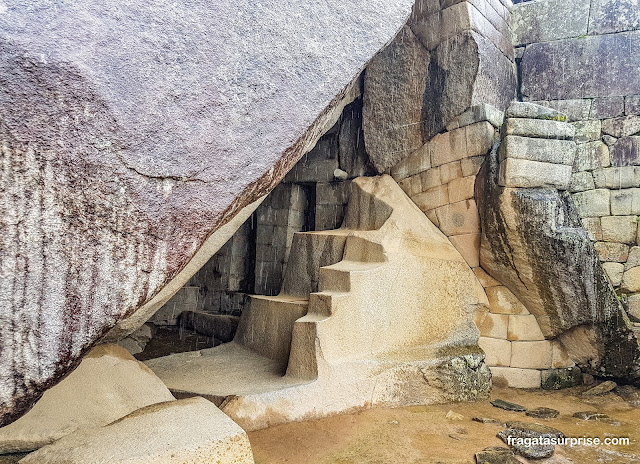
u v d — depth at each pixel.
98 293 1.63
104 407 2.18
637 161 4.12
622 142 4.21
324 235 4.31
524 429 2.88
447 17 4.12
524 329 4.01
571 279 3.65
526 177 3.60
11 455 1.93
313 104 2.09
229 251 6.00
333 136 5.11
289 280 4.51
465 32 4.03
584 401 3.67
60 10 1.57
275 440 2.58
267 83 1.97
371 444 2.62
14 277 1.50
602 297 3.71
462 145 4.05
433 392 3.44
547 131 3.62
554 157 3.64
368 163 4.77
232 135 1.89
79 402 2.15
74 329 1.60
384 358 3.37
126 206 1.67
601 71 4.39
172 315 5.96
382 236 3.88
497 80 4.37
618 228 4.13
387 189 4.39
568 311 3.80
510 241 3.72
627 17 4.34
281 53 2.01
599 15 4.46
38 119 1.51
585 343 3.92
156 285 1.75
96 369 2.30
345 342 3.24
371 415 3.06
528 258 3.71
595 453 2.62
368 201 4.44
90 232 1.61
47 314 1.55
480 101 4.11
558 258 3.60
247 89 1.92
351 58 2.19
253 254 6.00
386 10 2.33
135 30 1.69
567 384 4.02
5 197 1.48
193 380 3.25
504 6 4.70
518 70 4.85
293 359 3.23
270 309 3.95
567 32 4.59
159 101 1.72
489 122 3.93
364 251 3.88
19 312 1.51
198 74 1.81
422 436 2.77
